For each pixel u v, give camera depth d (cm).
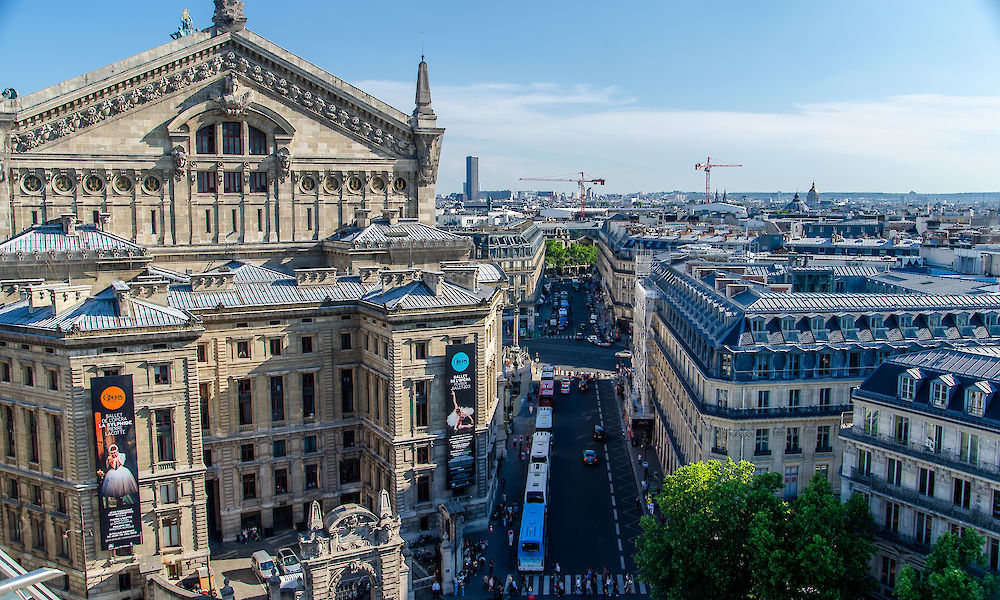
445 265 13275
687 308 13200
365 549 8588
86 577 9300
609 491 12975
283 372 11269
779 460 10525
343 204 13875
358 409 11869
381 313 10838
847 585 7900
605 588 9850
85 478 9256
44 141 12069
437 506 11106
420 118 14000
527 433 15875
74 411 9125
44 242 11794
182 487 9656
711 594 8369
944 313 11112
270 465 11350
